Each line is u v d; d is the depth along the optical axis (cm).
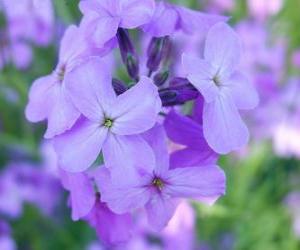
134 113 15
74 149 15
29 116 16
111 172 15
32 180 34
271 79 34
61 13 26
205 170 15
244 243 33
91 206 15
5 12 29
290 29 38
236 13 37
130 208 15
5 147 35
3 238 33
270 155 34
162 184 15
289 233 33
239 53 16
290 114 34
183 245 30
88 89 15
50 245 34
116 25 15
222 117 15
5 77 29
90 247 32
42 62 32
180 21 16
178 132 16
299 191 34
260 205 33
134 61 17
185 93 16
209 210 28
